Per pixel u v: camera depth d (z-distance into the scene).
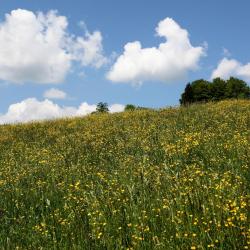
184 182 10.12
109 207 9.74
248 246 7.07
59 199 11.59
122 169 13.09
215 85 70.25
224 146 13.84
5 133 26.44
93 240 8.66
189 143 14.66
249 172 11.06
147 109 29.94
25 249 8.80
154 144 15.91
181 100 72.94
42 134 24.84
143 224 8.58
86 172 13.41
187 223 8.24
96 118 28.42
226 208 8.02
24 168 15.73
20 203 11.66
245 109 24.55
